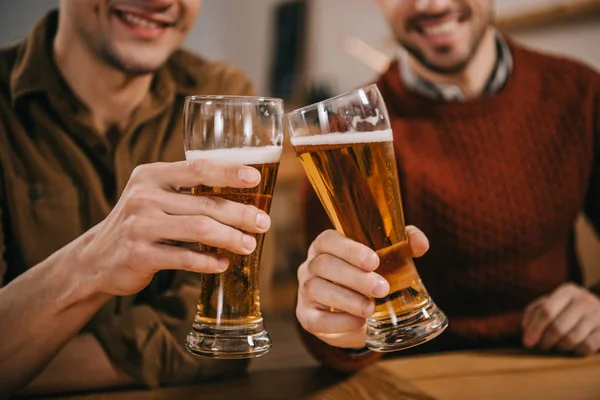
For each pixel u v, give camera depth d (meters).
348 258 0.69
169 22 1.03
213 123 0.62
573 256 1.54
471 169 1.37
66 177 1.11
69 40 1.09
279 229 3.18
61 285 0.75
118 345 0.94
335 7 3.38
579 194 1.42
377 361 0.95
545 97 1.42
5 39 3.85
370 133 0.64
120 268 0.67
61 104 1.09
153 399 0.82
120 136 1.19
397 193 0.69
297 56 3.68
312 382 0.87
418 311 0.69
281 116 0.67
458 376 0.86
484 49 1.43
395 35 1.42
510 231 1.36
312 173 0.69
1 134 1.09
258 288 0.68
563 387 0.80
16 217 1.08
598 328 0.95
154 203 0.63
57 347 0.81
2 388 0.80
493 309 1.40
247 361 0.94
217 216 0.61
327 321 0.78
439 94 1.45
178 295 1.04
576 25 2.04
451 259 1.39
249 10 4.17
